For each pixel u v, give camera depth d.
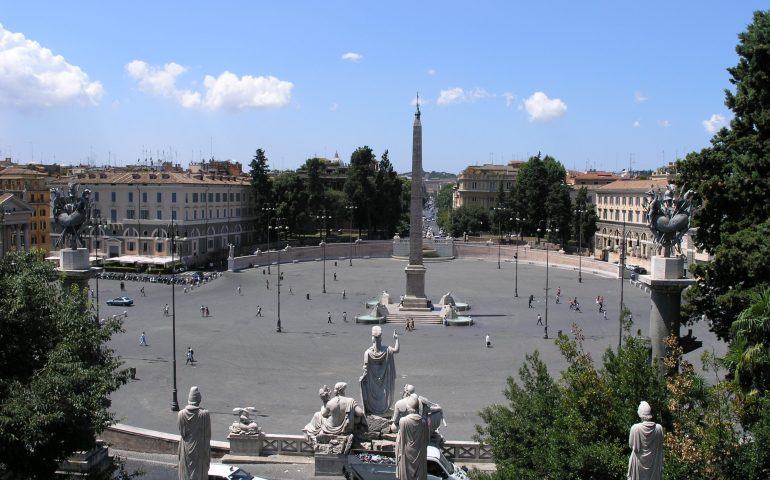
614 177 196.75
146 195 118.12
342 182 177.50
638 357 21.41
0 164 155.25
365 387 27.73
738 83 37.16
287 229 141.50
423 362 54.12
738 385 21.69
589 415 20.69
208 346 59.59
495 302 86.81
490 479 21.28
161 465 29.31
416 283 79.31
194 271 112.12
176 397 41.00
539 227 150.75
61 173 156.38
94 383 20.72
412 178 79.62
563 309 81.31
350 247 137.50
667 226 30.58
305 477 26.67
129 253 119.06
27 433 17.97
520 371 25.92
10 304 20.78
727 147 37.41
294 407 41.66
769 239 31.48
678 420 20.02
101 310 77.25
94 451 25.69
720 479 18.20
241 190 140.88
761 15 35.91
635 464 15.60
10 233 94.25
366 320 72.19
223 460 28.66
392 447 26.28
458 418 39.09
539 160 151.50
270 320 72.94
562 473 19.34
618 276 109.06
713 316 36.50
